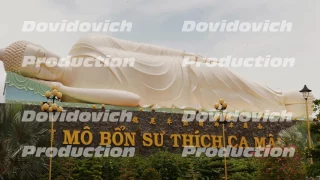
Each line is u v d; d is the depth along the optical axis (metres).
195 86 25.30
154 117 22.53
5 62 22.23
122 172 18.83
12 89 21.27
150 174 18.86
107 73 23.55
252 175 20.12
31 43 22.67
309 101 27.05
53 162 18.72
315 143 22.56
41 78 22.55
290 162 17.73
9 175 17.55
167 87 24.62
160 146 22.23
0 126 18.09
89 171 18.45
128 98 22.53
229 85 25.92
